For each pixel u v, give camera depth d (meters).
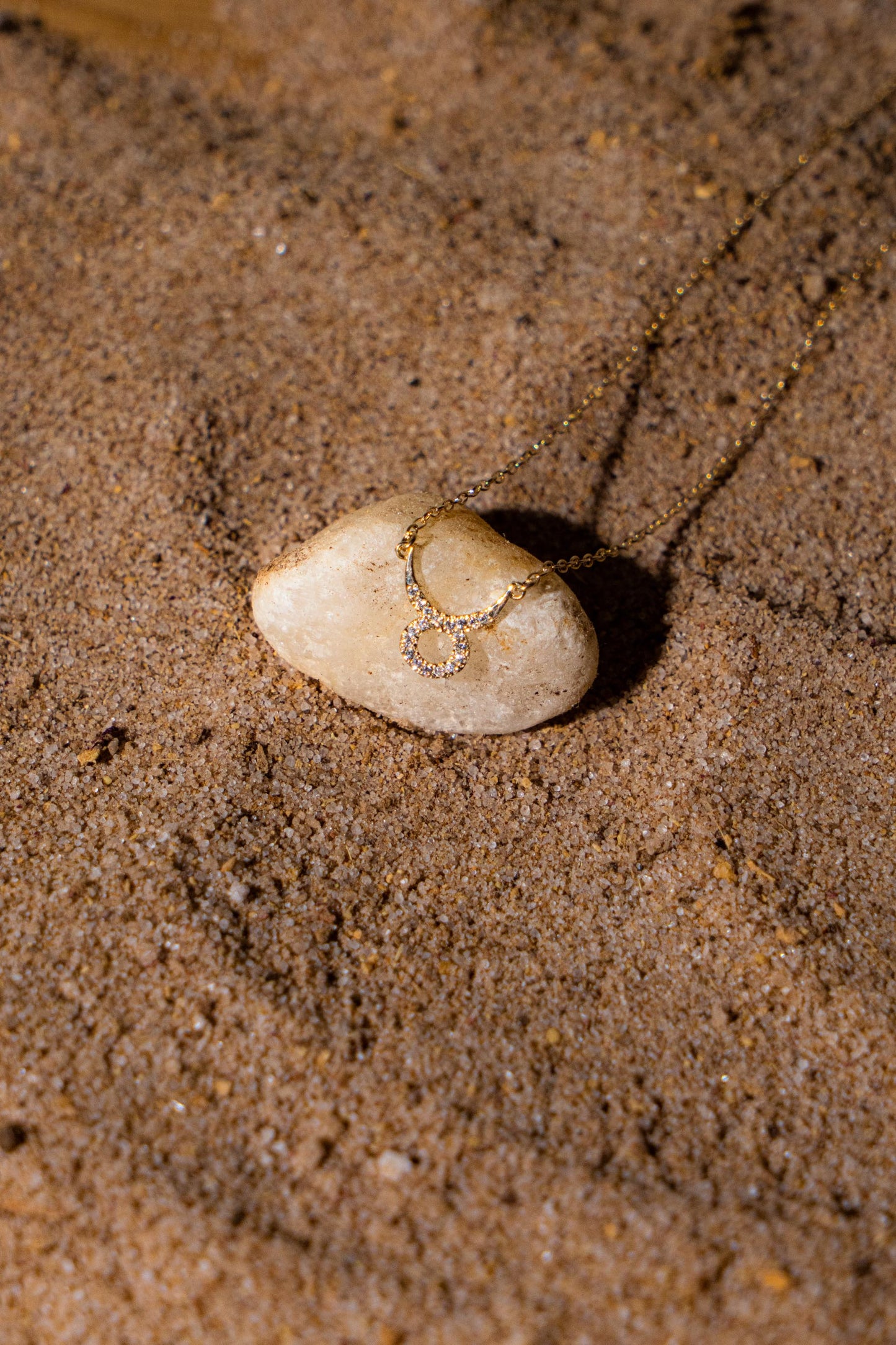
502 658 0.37
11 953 0.36
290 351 0.41
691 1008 0.36
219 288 0.41
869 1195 0.35
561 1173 0.35
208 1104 0.35
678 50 0.44
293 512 0.39
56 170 0.43
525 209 0.42
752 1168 0.35
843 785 0.37
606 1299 0.34
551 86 0.44
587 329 0.40
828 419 0.40
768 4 0.45
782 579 0.39
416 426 0.40
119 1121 0.35
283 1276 0.34
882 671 0.38
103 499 0.39
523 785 0.38
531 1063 0.35
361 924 0.36
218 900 0.36
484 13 0.44
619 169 0.42
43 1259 0.34
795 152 0.42
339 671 0.37
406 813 0.37
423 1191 0.35
